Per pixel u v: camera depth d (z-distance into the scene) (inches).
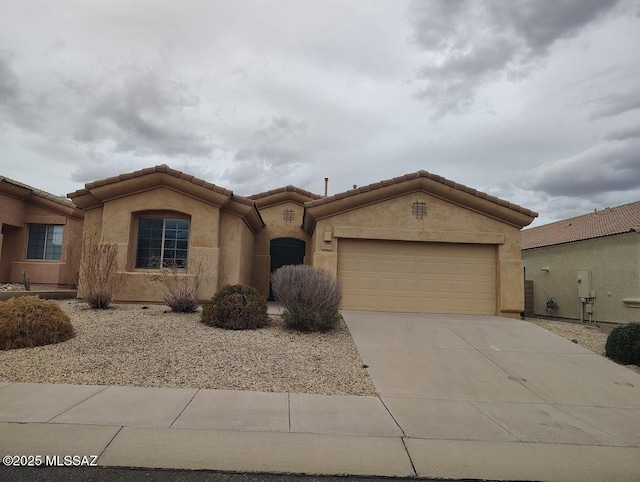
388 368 343.9
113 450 193.0
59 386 272.5
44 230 781.3
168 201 588.7
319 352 368.2
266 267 791.7
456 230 587.5
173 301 498.0
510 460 202.8
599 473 194.2
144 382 285.4
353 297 580.4
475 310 584.4
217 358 334.0
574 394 309.7
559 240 806.5
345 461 194.1
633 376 352.5
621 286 651.5
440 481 182.9
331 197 577.3
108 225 582.2
